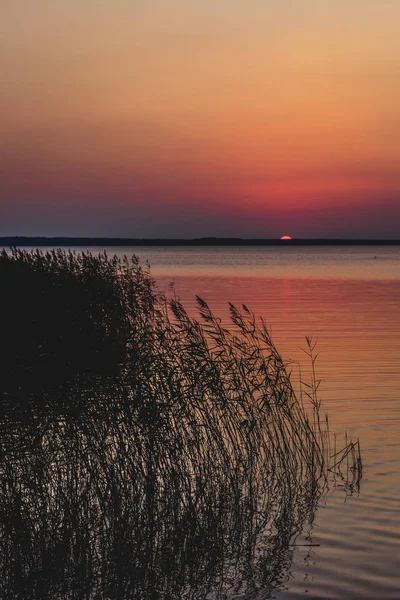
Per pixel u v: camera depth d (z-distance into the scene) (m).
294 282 63.62
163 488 9.70
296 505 9.12
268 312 34.53
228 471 10.32
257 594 6.77
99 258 18.94
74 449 9.41
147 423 9.93
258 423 11.46
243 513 8.97
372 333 26.56
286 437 11.29
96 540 8.27
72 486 9.19
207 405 11.00
